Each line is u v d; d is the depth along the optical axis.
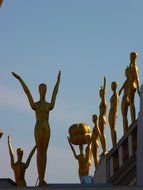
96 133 46.94
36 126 29.06
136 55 41.72
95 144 47.06
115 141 43.25
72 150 45.88
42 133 28.86
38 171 28.64
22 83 29.98
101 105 46.41
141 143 36.62
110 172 41.94
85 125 45.62
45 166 28.67
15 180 31.53
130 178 39.62
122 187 27.58
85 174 45.25
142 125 36.81
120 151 40.62
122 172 40.06
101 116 46.38
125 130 41.44
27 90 29.84
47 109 29.31
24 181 31.42
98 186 27.75
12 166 31.75
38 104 29.42
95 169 45.47
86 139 45.34
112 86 43.91
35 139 28.95
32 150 31.89
